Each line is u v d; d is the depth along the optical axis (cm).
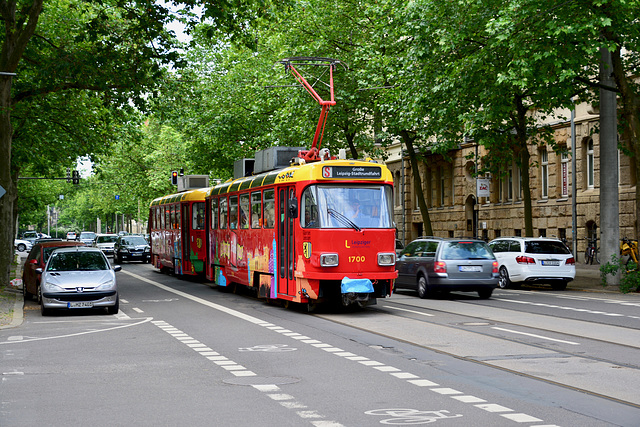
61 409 789
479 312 1784
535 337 1337
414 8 2486
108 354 1192
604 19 2050
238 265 2284
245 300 2205
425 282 2198
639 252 2422
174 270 3309
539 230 4025
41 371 1037
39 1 2386
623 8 2138
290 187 1838
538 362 1069
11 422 732
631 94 2417
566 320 1605
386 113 3462
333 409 775
